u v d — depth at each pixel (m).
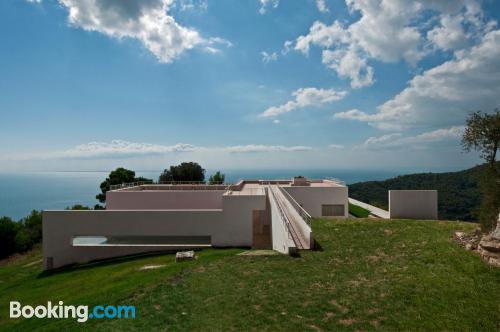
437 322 7.34
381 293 8.94
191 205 25.41
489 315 7.53
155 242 21.58
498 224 10.51
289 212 19.39
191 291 9.95
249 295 9.30
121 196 25.14
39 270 20.36
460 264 10.42
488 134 12.68
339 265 11.62
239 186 29.28
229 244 20.16
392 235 15.38
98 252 19.98
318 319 7.70
